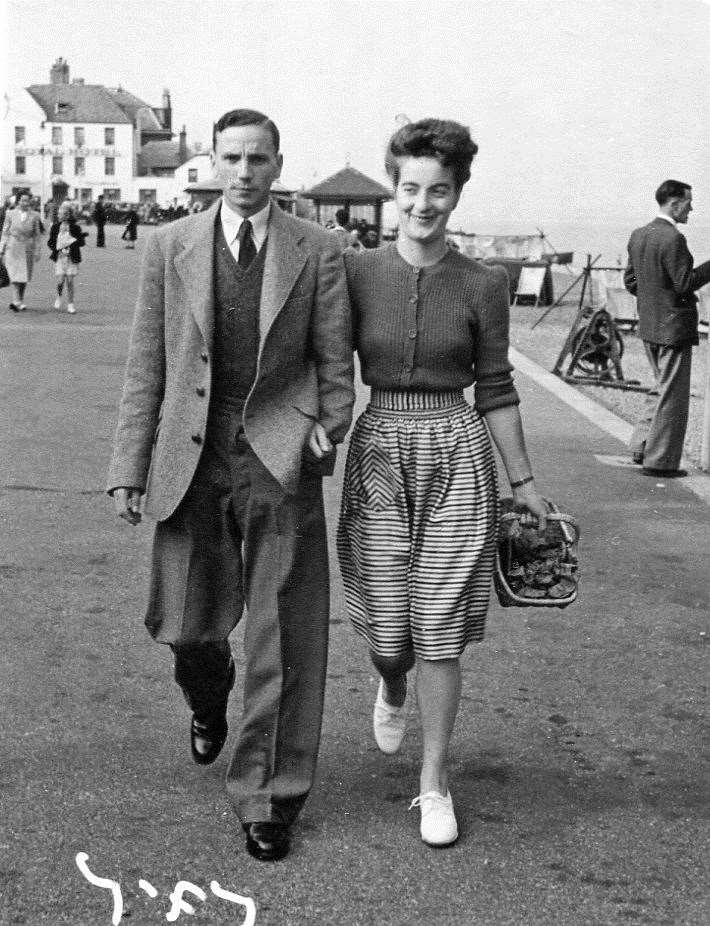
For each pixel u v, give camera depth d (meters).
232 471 3.76
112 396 12.59
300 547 3.74
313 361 3.85
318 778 4.24
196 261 3.71
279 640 3.74
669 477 9.66
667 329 9.48
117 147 135.12
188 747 4.46
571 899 3.53
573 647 5.70
